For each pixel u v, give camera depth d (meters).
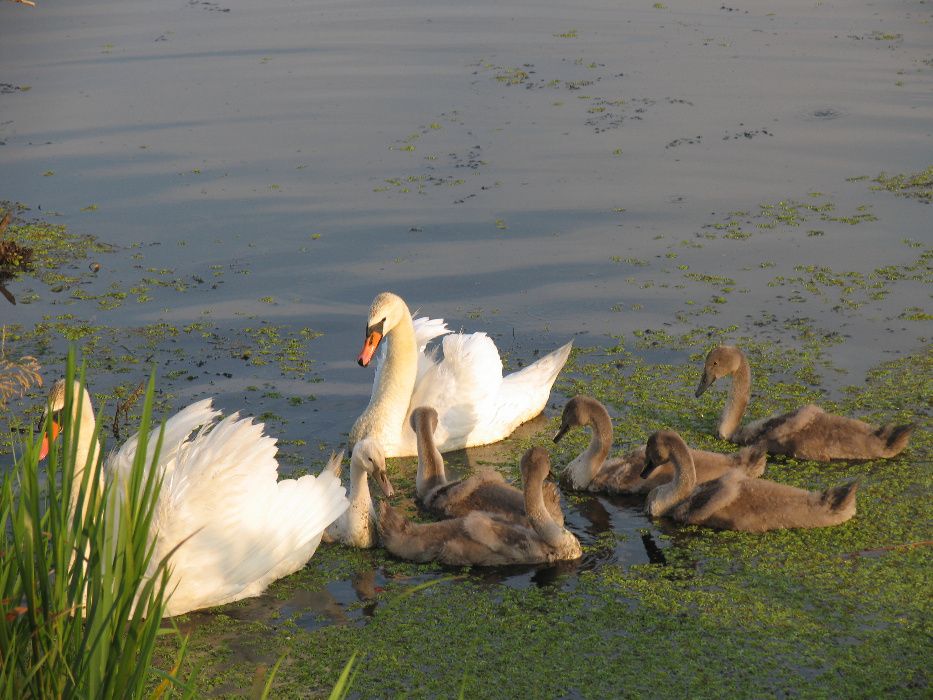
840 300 16.02
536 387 13.72
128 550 6.08
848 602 9.57
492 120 23.70
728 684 8.52
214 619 9.67
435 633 9.36
